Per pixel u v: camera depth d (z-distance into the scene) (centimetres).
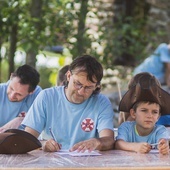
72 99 600
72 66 584
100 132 596
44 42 925
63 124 604
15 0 933
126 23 1131
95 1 1118
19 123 651
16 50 978
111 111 608
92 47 1008
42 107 604
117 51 1066
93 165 496
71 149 564
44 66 1428
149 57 1095
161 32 1154
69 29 966
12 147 554
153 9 1254
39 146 562
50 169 483
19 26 945
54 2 967
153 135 603
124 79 1135
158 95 591
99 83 589
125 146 582
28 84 671
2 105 685
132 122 612
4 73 1370
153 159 530
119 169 488
